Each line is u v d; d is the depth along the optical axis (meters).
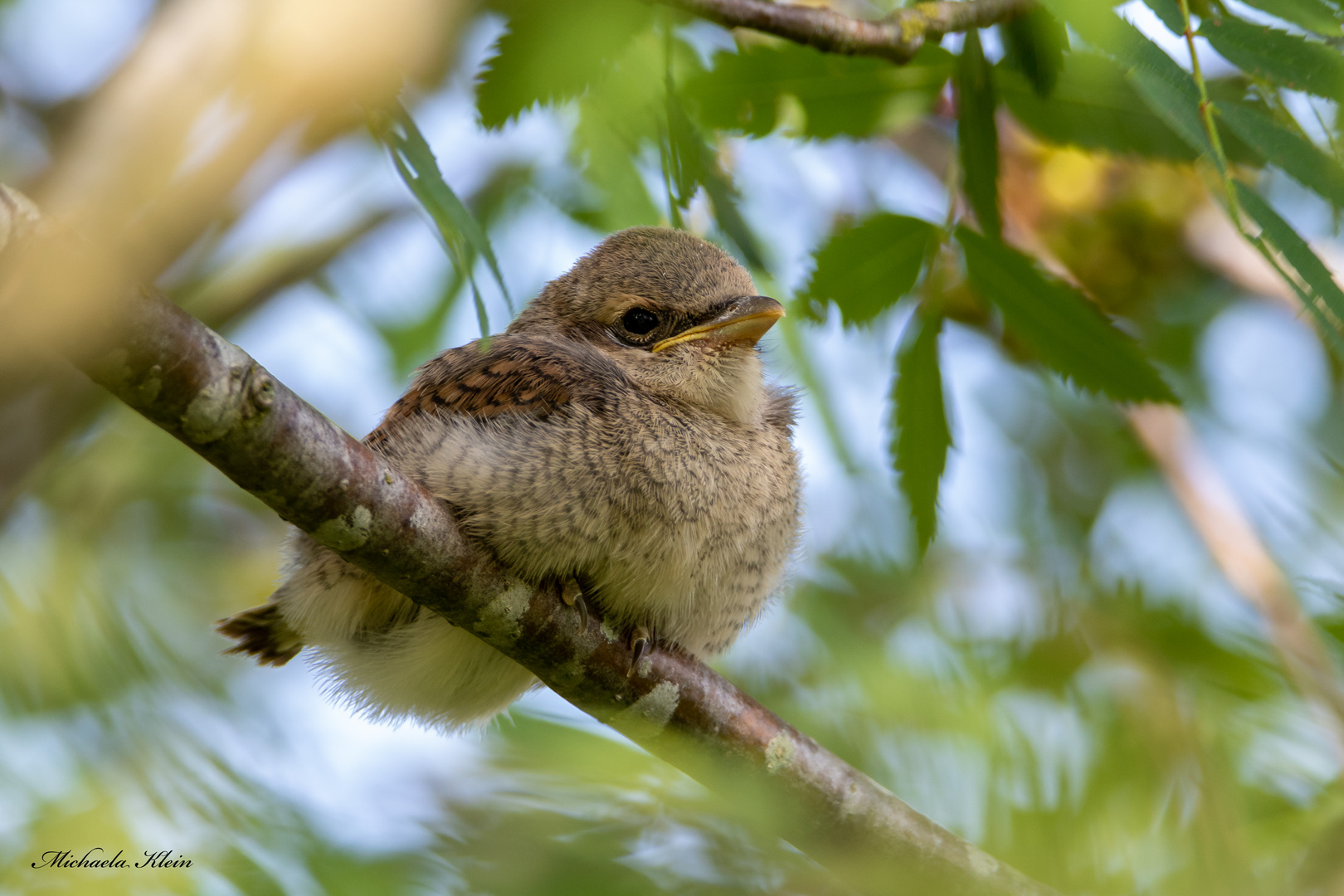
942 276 6.25
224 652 7.86
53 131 8.77
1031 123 6.58
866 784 6.55
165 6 7.23
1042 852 4.45
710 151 6.19
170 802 5.01
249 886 4.59
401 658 7.27
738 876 4.18
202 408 5.02
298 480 5.46
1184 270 11.23
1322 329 4.36
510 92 4.92
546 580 6.62
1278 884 4.59
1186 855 4.49
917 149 10.55
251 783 5.12
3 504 8.57
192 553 9.13
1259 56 4.53
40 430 8.81
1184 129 4.46
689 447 7.04
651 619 6.84
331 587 7.17
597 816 4.25
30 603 5.63
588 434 6.78
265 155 7.66
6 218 4.34
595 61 4.89
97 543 7.81
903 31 5.96
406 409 7.58
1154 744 4.84
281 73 5.92
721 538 7.09
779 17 5.84
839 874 4.39
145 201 7.21
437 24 4.86
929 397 6.28
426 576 6.11
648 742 6.82
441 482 6.52
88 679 5.43
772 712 6.77
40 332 4.57
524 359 7.13
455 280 10.34
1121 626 5.84
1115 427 10.98
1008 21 6.08
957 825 4.59
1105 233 10.78
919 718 4.95
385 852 4.45
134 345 4.75
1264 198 4.49
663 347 7.87
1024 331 6.28
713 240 8.52
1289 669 5.66
